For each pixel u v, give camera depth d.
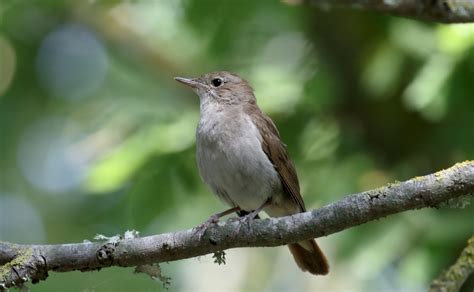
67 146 14.46
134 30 14.74
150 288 12.02
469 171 6.68
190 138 11.83
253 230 7.35
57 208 14.82
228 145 9.19
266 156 9.27
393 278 12.16
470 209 10.57
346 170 11.64
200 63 13.95
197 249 7.46
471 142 11.34
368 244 10.62
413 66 11.72
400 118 12.18
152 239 7.46
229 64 13.58
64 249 7.41
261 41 13.59
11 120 14.39
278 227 7.27
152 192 11.83
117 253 7.40
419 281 10.38
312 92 12.59
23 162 14.84
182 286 13.75
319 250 9.34
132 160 11.62
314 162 12.11
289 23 13.21
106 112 13.43
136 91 13.69
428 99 10.50
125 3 14.20
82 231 13.91
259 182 9.23
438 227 10.41
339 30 12.48
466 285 10.76
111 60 14.78
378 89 11.66
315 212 7.18
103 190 11.57
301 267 9.42
